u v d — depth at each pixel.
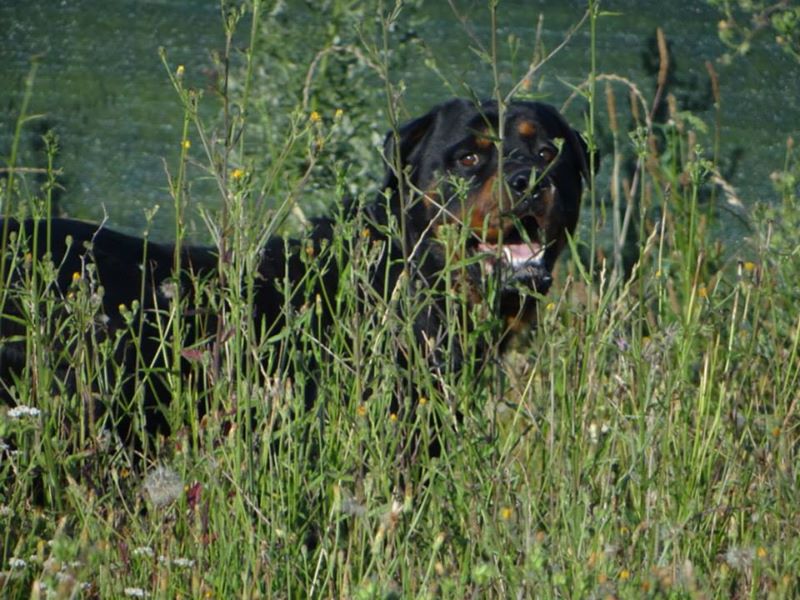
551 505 10.38
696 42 24.58
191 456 10.62
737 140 24.25
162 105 23.28
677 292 16.52
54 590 8.30
